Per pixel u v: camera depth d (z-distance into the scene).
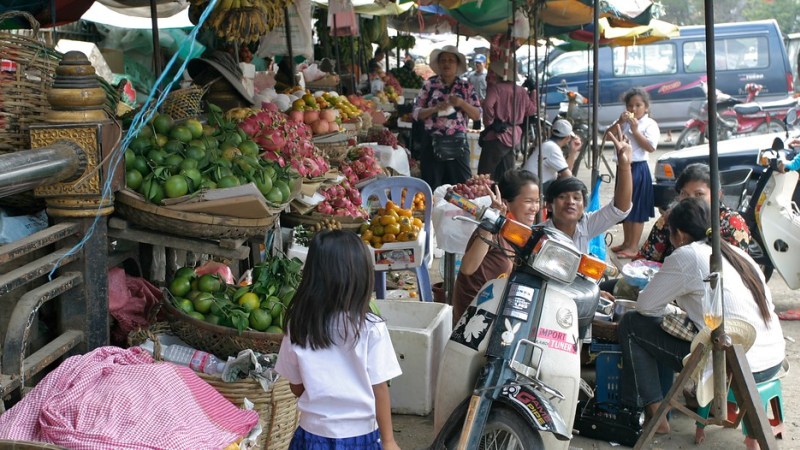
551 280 3.40
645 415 4.22
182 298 3.52
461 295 4.25
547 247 3.28
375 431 2.60
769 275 6.76
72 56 2.95
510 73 11.77
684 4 32.16
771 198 6.23
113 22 8.76
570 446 4.09
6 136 3.03
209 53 5.61
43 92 3.12
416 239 5.39
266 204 3.44
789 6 31.34
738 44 16.89
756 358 3.77
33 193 3.09
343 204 5.46
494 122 9.16
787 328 6.04
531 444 3.11
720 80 16.92
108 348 2.89
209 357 3.23
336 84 9.27
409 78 14.27
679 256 3.88
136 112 3.59
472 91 8.73
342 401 2.54
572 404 3.38
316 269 2.50
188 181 3.29
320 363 2.53
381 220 5.41
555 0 7.80
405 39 14.42
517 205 4.12
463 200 3.46
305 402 2.57
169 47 9.89
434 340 4.36
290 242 5.61
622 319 4.09
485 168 9.32
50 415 2.49
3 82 3.02
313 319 2.50
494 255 4.19
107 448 2.41
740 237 4.99
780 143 6.28
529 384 3.17
